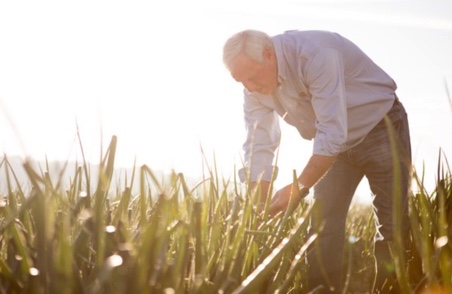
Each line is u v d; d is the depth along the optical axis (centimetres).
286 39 282
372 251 343
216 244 174
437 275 174
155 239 116
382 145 282
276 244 196
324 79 270
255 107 310
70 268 108
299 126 304
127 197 152
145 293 111
